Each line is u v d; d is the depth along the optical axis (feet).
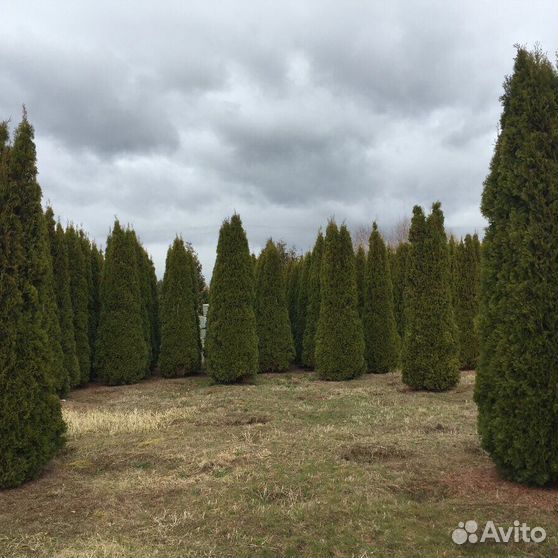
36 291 17.60
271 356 49.88
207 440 22.17
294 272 60.08
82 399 36.55
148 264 51.70
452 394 34.65
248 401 32.37
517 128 16.39
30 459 17.17
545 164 15.84
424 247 36.50
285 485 16.40
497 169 16.85
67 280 39.29
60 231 39.17
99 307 46.65
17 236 17.17
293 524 13.78
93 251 48.29
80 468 18.92
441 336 35.99
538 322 15.43
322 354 43.75
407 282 37.29
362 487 16.15
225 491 16.08
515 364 15.60
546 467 15.31
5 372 16.51
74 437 23.38
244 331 41.55
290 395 34.94
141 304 47.03
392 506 14.73
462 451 19.90
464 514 14.14
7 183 17.15
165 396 37.09
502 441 16.01
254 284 46.91
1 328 16.58
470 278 47.91
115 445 21.81
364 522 13.80
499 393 16.05
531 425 15.38
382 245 47.98
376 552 12.26
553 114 16.26
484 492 15.65
